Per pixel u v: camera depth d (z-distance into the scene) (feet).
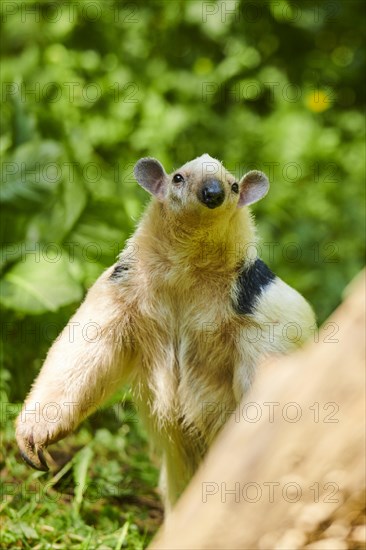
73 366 28.43
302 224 57.31
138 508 35.09
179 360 29.27
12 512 31.73
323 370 18.37
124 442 38.55
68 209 45.70
